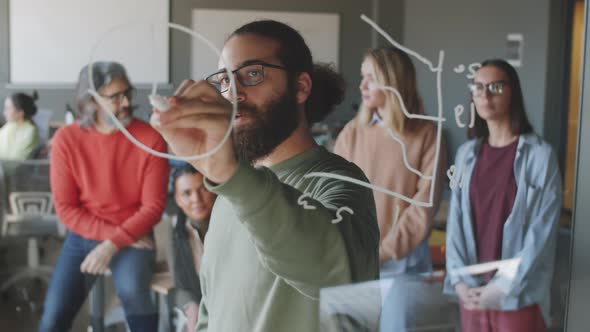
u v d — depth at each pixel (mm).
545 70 4492
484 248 1616
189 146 534
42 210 2639
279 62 728
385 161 1614
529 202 1577
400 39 6473
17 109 2709
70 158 1875
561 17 4457
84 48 5613
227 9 6148
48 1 5535
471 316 1590
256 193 572
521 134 1599
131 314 1893
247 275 826
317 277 640
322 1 6500
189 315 1797
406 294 1567
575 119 4488
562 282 1808
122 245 1883
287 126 744
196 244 1853
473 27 5273
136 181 1891
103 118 1829
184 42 5918
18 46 5594
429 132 1585
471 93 1635
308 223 608
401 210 1595
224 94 726
